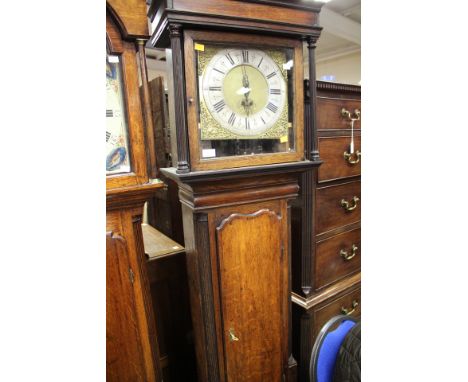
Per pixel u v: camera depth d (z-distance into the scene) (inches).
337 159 51.4
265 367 43.2
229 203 37.0
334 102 49.1
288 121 39.4
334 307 55.2
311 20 37.7
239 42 34.5
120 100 31.0
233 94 35.5
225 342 39.5
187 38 31.8
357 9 135.6
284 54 38.1
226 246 37.6
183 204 40.0
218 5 31.8
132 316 34.8
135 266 34.4
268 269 40.8
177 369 56.5
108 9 28.8
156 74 177.0
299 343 53.2
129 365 35.4
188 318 56.5
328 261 54.0
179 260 53.7
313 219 49.4
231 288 38.8
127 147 31.7
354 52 190.7
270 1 34.2
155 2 32.8
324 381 29.8
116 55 30.3
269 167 36.9
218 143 35.1
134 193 31.9
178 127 32.4
